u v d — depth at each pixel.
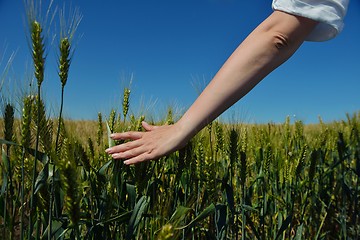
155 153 0.64
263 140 1.34
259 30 0.63
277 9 0.63
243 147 1.10
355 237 1.09
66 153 0.58
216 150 0.89
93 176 0.77
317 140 1.48
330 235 1.22
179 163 0.75
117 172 0.69
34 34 0.52
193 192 0.81
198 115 0.63
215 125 0.90
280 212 0.98
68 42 0.55
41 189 0.60
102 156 0.85
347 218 1.32
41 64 0.52
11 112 0.63
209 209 0.62
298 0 0.61
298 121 1.49
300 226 0.91
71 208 0.45
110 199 0.68
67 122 0.71
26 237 0.68
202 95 0.63
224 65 0.64
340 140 1.14
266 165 1.03
